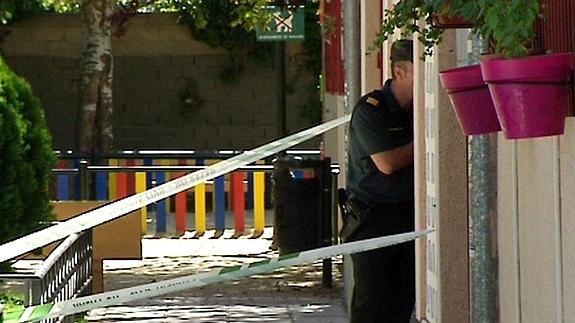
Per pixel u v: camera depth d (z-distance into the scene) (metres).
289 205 45.00
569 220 19.22
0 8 80.62
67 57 87.56
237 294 45.09
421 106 31.02
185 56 87.69
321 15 62.53
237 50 87.25
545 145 20.58
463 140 28.83
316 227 45.09
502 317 24.02
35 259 41.56
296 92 87.50
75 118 87.75
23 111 39.16
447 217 29.11
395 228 29.16
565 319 19.58
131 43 87.50
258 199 61.81
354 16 38.59
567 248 19.39
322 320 39.72
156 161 69.75
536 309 21.34
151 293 18.66
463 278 29.19
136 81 87.75
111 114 80.06
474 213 19.66
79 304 19.06
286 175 45.19
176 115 88.06
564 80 17.06
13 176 38.09
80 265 33.38
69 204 42.94
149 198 20.28
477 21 17.33
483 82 18.80
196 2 80.69
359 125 28.94
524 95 16.89
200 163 69.38
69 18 87.31
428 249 30.94
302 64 87.06
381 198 29.06
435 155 29.22
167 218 69.38
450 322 29.20
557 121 17.16
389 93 29.08
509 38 15.77
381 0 43.06
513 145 22.86
